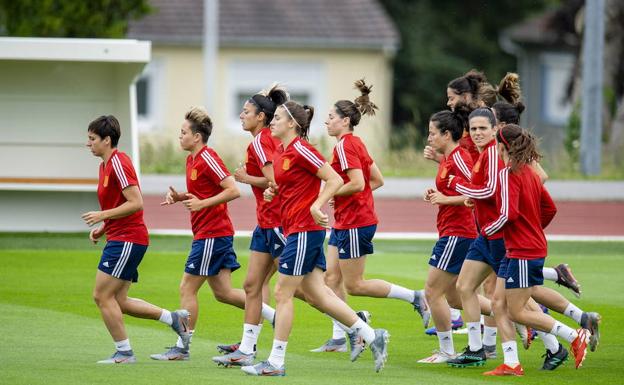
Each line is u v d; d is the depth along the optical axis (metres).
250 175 34.41
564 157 97.50
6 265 51.28
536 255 31.20
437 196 33.66
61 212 62.03
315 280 31.16
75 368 31.55
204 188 33.69
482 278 33.28
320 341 37.38
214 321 40.34
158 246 58.62
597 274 52.00
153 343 36.12
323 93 132.75
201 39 129.50
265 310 35.28
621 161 102.62
